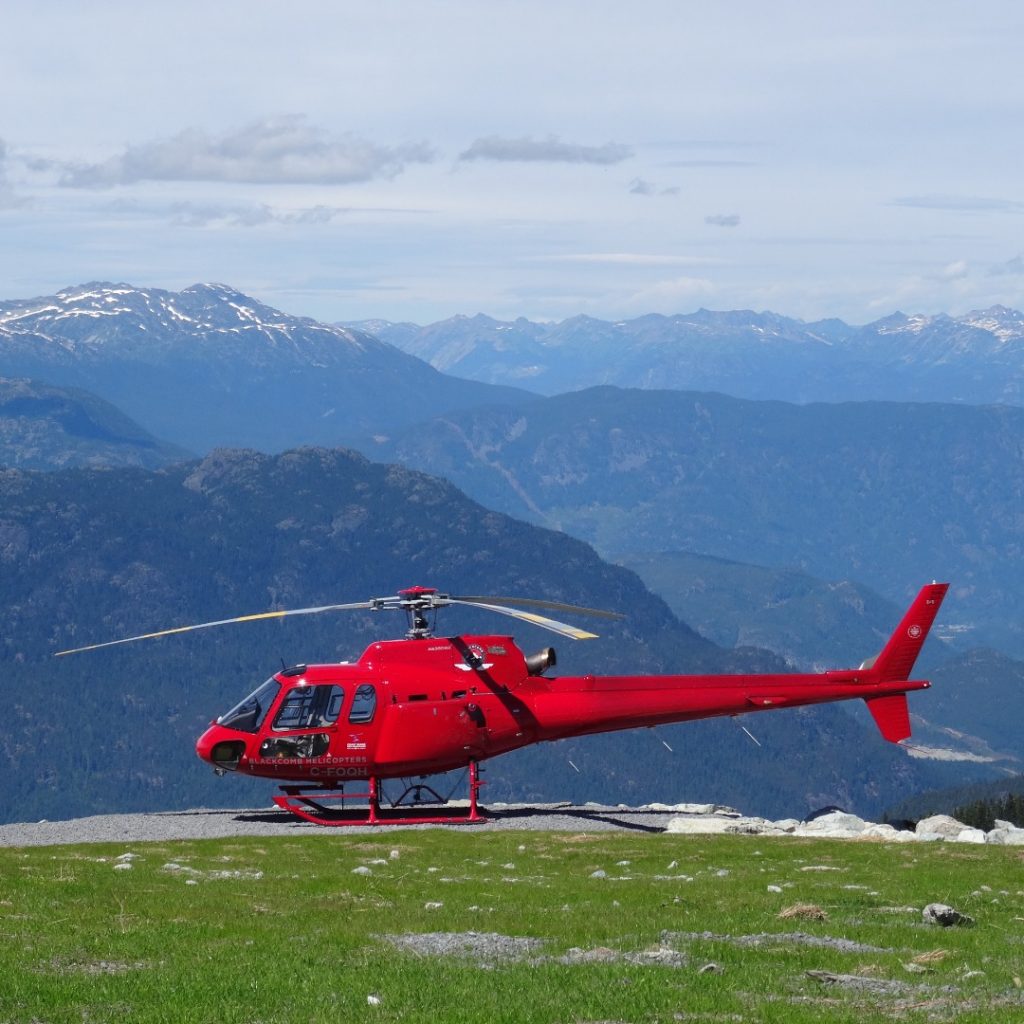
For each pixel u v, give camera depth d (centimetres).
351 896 2634
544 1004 1633
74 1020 1547
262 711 4288
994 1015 1630
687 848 3628
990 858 3431
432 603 4238
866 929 2262
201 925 2180
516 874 3131
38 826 4234
